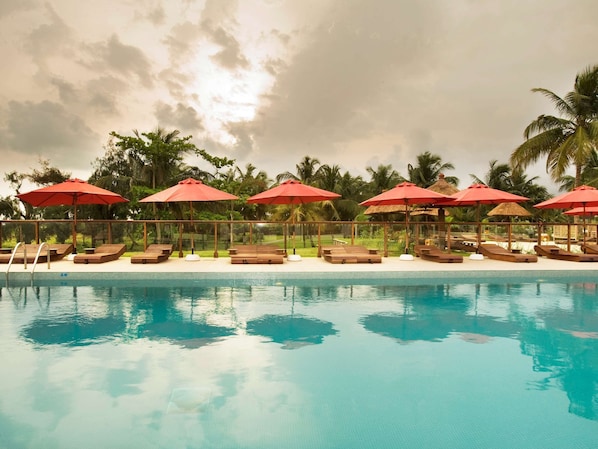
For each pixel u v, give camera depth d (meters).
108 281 9.40
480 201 13.27
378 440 3.12
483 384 4.12
